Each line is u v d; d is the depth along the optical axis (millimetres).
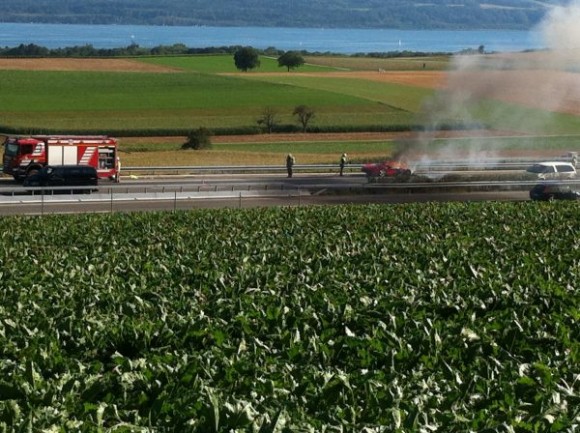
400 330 28031
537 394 21984
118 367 24047
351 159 105438
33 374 22656
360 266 40656
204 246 47188
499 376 23453
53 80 187250
